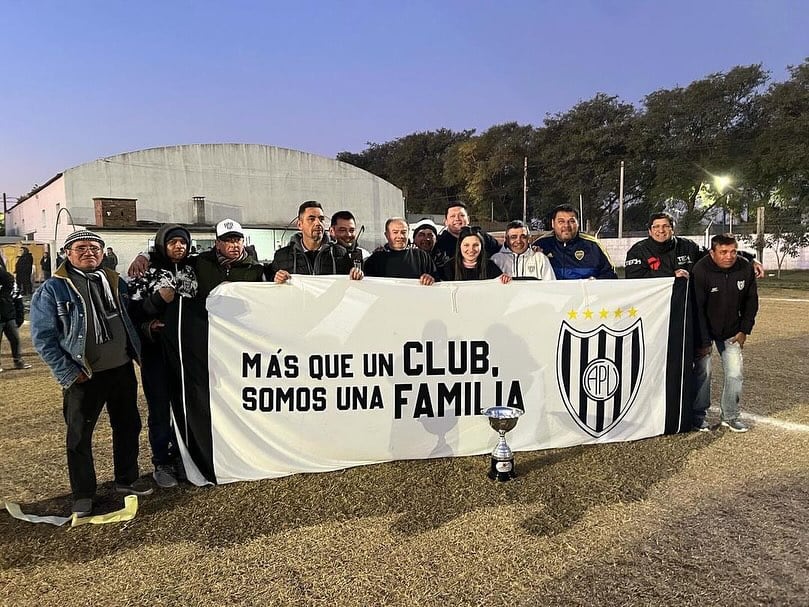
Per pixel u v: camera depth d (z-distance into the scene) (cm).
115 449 384
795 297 1875
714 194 3788
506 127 5991
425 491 382
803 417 536
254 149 3228
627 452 454
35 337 331
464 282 445
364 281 429
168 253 408
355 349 427
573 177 4775
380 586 275
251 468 409
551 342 462
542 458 444
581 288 465
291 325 416
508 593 267
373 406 432
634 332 478
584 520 338
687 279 488
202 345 401
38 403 645
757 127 3634
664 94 4184
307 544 315
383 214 3731
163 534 329
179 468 409
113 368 362
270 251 3206
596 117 4838
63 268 346
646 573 281
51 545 318
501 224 5250
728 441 473
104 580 284
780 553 299
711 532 321
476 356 448
